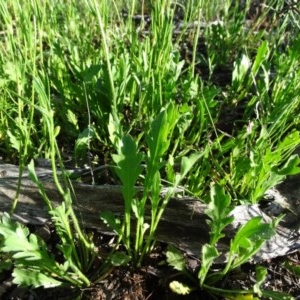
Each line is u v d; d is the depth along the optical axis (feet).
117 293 3.33
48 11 5.92
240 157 3.82
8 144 4.33
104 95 4.40
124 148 2.88
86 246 3.26
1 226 2.75
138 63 4.64
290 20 6.50
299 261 3.60
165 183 3.91
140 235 3.36
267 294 3.11
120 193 3.66
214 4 7.31
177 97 4.96
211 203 2.95
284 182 3.95
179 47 6.63
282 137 4.48
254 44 6.62
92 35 6.36
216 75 6.09
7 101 4.50
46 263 2.96
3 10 3.81
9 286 3.36
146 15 7.67
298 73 4.56
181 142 4.27
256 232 2.82
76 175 3.94
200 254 3.53
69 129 4.53
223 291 3.18
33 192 3.73
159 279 3.43
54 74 4.65
